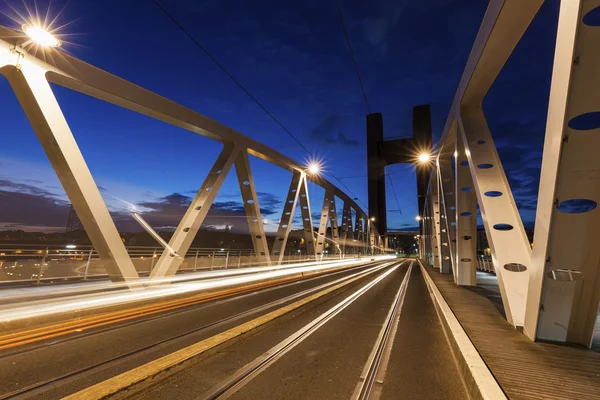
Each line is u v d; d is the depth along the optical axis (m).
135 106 10.79
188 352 4.33
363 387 3.53
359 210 56.47
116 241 8.88
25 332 5.66
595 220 3.58
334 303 9.69
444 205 14.44
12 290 9.40
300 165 24.36
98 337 5.36
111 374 3.73
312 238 26.27
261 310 8.03
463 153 9.80
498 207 6.41
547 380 3.13
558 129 3.55
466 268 12.05
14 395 3.16
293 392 3.39
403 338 5.68
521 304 5.43
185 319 6.89
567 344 4.31
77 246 13.49
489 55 6.58
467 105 8.16
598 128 3.30
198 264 21.09
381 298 10.89
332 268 33.81
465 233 11.91
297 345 5.20
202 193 14.06
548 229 3.84
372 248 71.38
